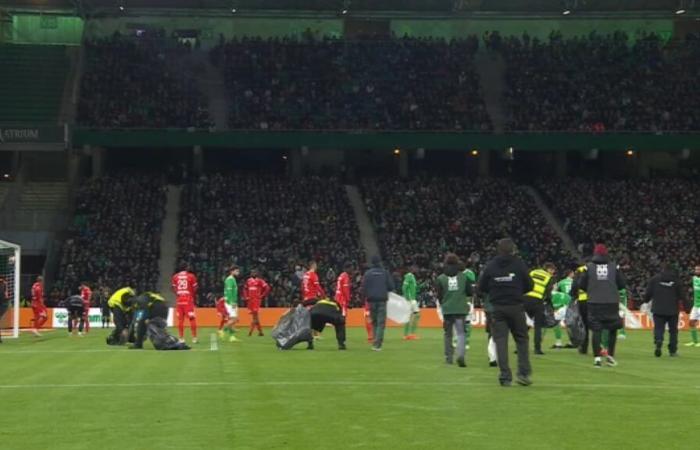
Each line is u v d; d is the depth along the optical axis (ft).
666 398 43.11
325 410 38.96
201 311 130.93
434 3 173.88
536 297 70.59
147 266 143.54
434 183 170.30
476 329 119.03
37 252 155.74
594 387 47.39
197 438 32.53
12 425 35.53
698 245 155.94
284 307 137.80
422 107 173.78
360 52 185.16
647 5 173.68
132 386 47.70
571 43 187.01
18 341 92.27
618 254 152.15
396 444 31.40
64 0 172.76
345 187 172.65
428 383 48.91
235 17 185.78
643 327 127.85
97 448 30.94
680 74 181.06
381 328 75.10
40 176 168.35
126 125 163.73
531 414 37.93
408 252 151.94
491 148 167.53
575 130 168.45
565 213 163.84
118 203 158.81
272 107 172.14
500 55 190.08
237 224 156.04
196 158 172.35
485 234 157.28
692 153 180.34
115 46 180.65
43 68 176.86
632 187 170.91
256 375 53.21
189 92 173.99
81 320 108.78
